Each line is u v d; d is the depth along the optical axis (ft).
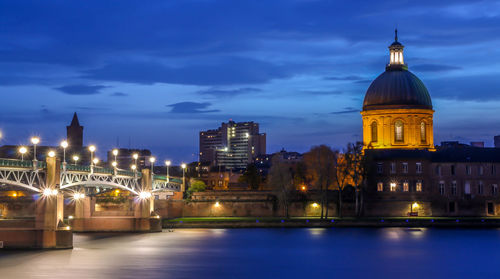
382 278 319.88
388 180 572.92
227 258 372.17
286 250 400.06
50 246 377.91
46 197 374.02
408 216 563.89
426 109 622.54
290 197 572.51
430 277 323.16
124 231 495.00
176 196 616.80
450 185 574.56
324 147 580.30
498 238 451.12
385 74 635.66
